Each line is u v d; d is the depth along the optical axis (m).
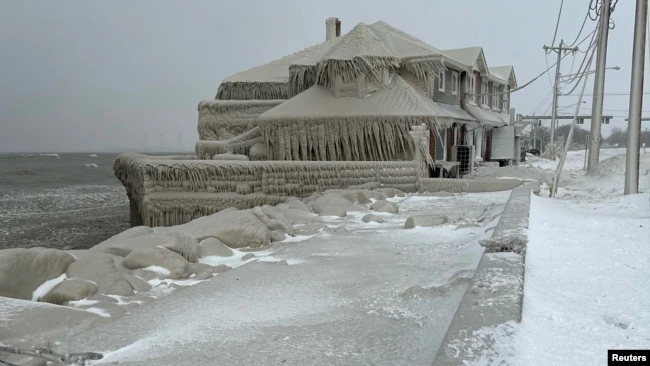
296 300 4.94
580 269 4.65
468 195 15.38
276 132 20.62
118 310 4.89
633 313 3.46
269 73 27.97
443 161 22.14
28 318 4.43
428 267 6.16
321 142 20.20
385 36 24.25
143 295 5.52
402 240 8.12
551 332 3.06
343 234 8.90
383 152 20.09
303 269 6.25
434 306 4.54
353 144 20.09
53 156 160.88
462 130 25.70
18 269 5.34
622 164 16.31
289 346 3.73
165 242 6.85
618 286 4.11
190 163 16.05
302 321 4.31
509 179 16.94
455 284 5.02
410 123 19.73
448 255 6.82
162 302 4.93
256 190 16.00
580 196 13.07
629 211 9.11
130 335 4.07
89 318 4.59
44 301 5.20
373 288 5.30
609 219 7.67
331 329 4.07
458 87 26.67
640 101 11.84
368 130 19.89
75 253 6.22
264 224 8.78
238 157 19.44
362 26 22.83
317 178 16.05
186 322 4.34
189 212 15.88
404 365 3.31
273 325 4.22
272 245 8.28
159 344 3.84
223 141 22.56
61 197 40.09
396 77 22.05
